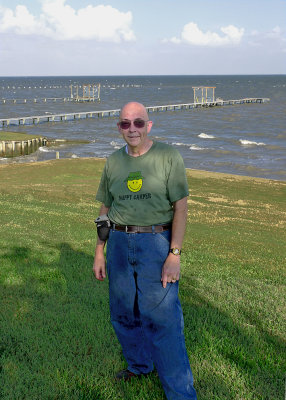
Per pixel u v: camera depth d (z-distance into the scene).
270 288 5.38
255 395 2.60
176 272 2.37
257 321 3.90
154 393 2.60
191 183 23.88
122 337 2.68
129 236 2.43
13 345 3.18
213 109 103.25
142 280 2.41
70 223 10.48
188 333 3.40
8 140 44.78
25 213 11.61
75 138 55.28
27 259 5.78
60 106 115.69
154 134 58.31
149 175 2.37
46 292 4.36
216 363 2.96
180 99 136.62
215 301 4.45
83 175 24.84
